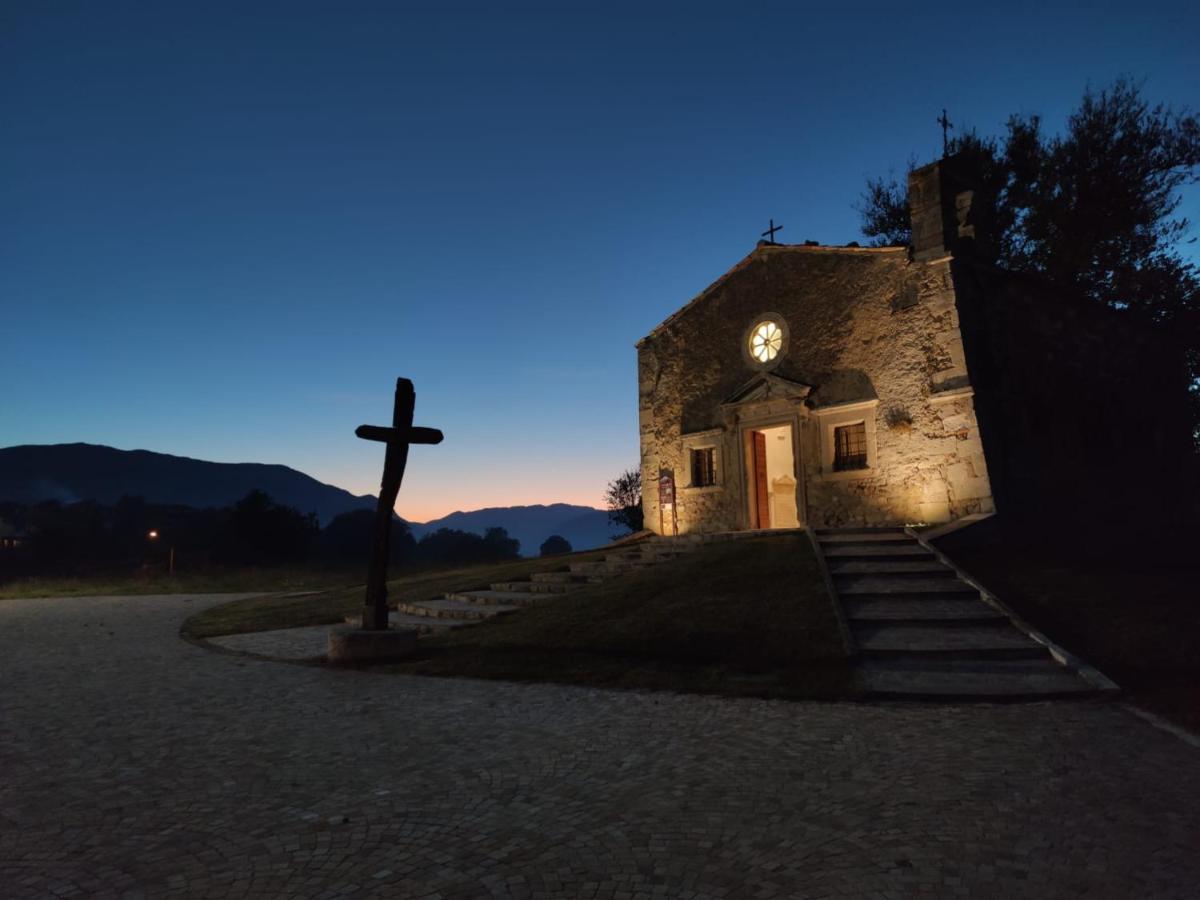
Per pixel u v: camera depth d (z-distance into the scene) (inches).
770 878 124.3
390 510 399.5
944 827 145.1
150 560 2138.3
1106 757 192.1
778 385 645.3
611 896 119.0
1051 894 116.8
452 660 357.7
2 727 244.2
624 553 609.3
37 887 125.6
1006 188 926.4
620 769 188.4
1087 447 631.2
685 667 322.0
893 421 569.0
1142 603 363.6
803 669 308.8
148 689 307.9
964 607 377.1
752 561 466.3
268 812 161.5
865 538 504.7
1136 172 855.1
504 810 159.9
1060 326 639.1
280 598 745.6
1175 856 130.5
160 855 138.9
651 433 764.6
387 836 146.3
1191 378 840.3
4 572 2016.5
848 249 612.4
